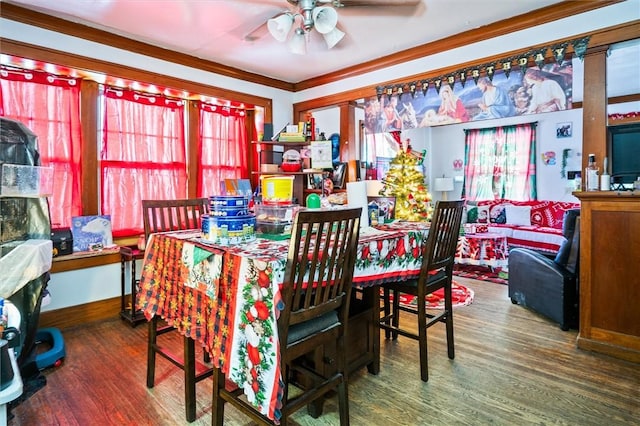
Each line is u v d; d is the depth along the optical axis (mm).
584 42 2693
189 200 2484
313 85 4547
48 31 2867
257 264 1379
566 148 6598
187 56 3691
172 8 2713
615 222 2453
